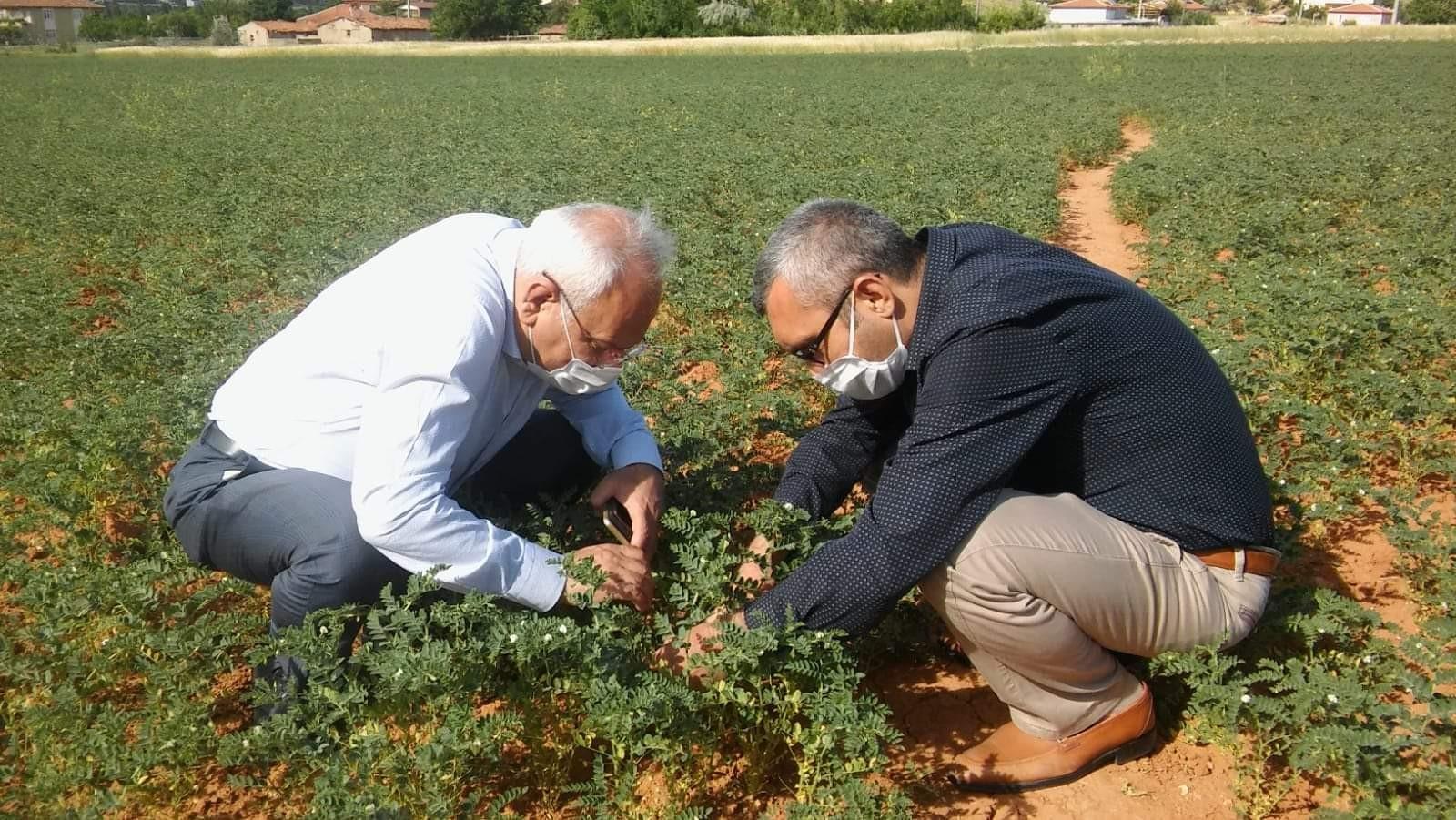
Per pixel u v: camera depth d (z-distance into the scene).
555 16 120.12
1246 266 8.67
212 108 29.58
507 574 3.20
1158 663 3.12
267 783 3.06
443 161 16.47
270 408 3.33
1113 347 2.87
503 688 3.23
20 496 5.15
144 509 4.84
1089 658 3.02
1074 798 3.15
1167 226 10.20
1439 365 6.32
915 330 2.93
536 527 3.71
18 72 48.16
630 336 3.19
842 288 2.89
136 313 8.04
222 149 19.05
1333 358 6.21
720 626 3.01
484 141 19.73
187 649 3.32
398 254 3.29
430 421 3.00
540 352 3.25
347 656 3.37
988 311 2.78
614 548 3.39
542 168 14.70
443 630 3.49
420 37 116.56
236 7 132.12
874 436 3.67
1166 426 2.92
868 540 2.89
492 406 3.41
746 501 4.62
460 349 3.02
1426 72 31.70
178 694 3.25
